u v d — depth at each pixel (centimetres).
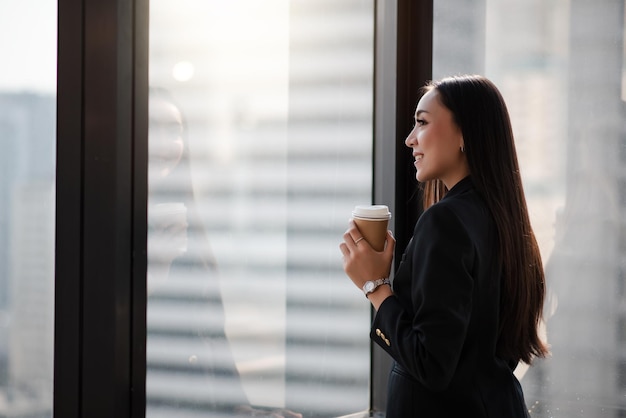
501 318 205
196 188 221
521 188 211
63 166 196
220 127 227
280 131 245
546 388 305
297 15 248
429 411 196
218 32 226
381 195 269
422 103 212
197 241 222
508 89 294
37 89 201
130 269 199
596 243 304
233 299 233
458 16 281
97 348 196
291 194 249
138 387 202
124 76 195
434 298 186
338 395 264
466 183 207
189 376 221
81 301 196
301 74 250
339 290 264
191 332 221
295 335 252
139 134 200
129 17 196
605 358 304
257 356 241
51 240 201
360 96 267
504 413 198
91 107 194
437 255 188
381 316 197
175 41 213
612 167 303
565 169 302
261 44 238
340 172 262
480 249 194
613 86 302
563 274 303
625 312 303
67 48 195
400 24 266
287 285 249
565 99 301
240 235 235
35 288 203
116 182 193
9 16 201
